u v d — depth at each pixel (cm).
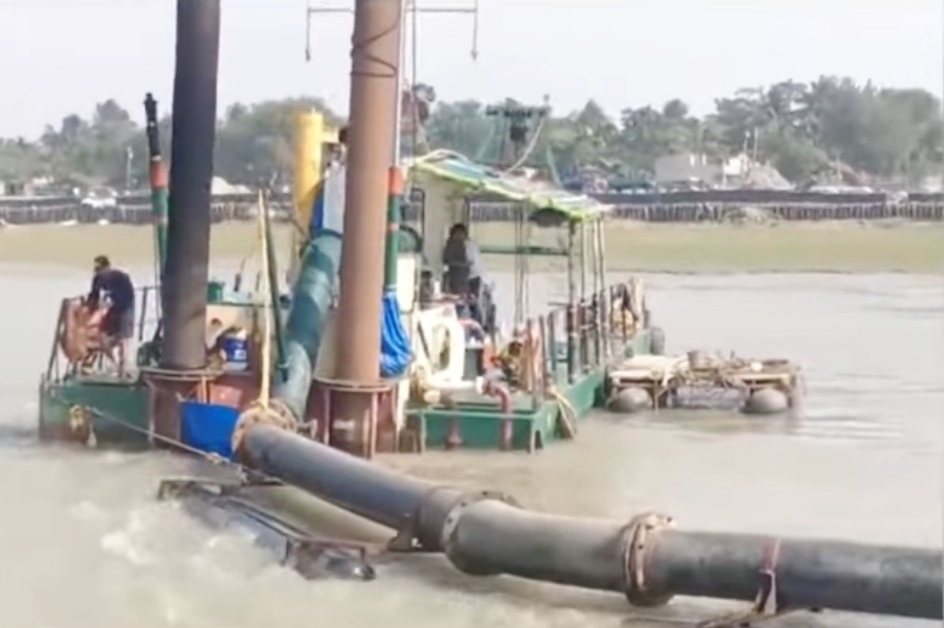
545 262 7762
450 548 2597
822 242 14600
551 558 2477
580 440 3916
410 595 2538
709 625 2308
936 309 8256
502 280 7638
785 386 4534
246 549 2805
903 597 2212
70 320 3875
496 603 2498
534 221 4716
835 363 5719
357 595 2541
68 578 2630
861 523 3009
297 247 4050
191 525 2972
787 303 8744
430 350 3766
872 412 4484
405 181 3994
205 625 2395
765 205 17100
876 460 3700
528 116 4650
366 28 3456
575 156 11244
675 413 4422
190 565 2711
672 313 7950
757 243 14600
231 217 8619
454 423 3650
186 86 3600
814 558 2283
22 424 4100
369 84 3466
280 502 3152
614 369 4559
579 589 2555
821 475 3494
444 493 2695
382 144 3488
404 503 2734
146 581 2622
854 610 2253
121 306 3916
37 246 14462
